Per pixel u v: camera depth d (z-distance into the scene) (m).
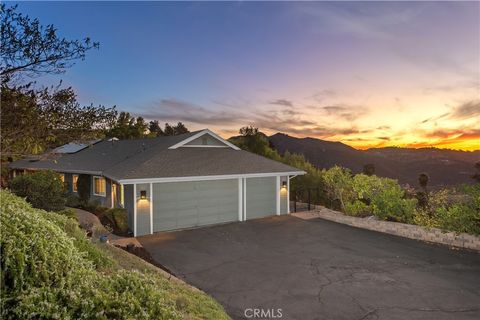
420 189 14.92
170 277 7.05
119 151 19.62
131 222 12.47
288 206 16.39
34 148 5.14
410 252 9.88
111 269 5.65
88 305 3.05
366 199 14.99
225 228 13.32
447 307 6.23
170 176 12.72
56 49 5.21
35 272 3.02
